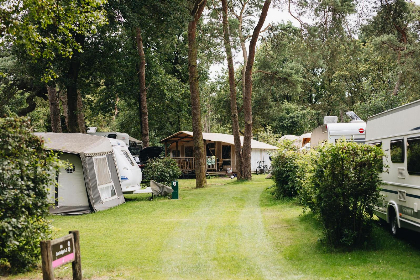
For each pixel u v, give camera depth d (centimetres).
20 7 978
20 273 593
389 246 729
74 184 1240
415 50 2469
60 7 1037
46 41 1057
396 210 765
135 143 3092
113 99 2880
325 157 716
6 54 2447
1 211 564
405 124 732
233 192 1700
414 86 2670
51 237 670
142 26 1756
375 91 3634
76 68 1959
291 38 2144
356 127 1498
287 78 2384
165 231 920
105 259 689
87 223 1048
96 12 1098
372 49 2728
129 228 965
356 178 701
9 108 2756
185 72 3422
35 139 643
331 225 725
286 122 4428
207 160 2884
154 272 611
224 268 627
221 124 4909
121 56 2180
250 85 2225
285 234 859
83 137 1383
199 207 1295
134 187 1590
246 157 2269
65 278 587
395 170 778
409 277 554
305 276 575
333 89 3828
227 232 893
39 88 2597
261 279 568
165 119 3516
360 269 599
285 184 1391
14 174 584
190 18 1753
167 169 1738
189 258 689
